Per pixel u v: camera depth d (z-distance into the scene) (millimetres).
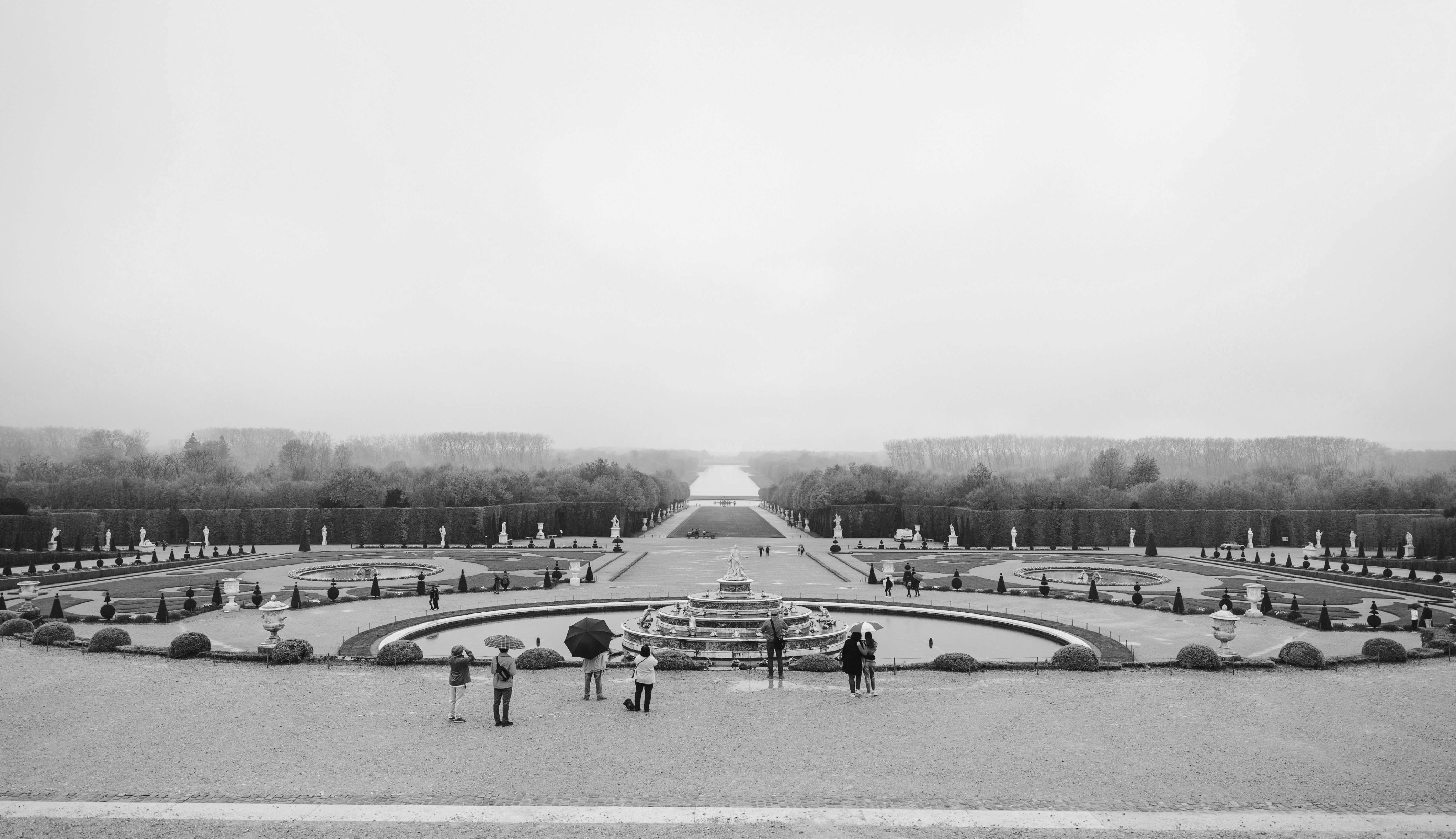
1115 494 161375
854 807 26500
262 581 91625
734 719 36031
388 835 24453
